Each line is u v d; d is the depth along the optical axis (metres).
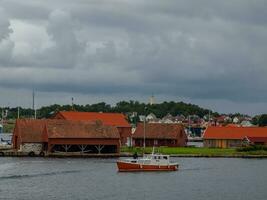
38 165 180.38
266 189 132.38
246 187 135.62
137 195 120.81
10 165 179.00
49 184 134.12
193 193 124.62
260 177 157.12
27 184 133.00
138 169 168.25
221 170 175.38
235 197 119.75
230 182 145.00
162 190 128.75
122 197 117.75
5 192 119.88
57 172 159.75
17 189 124.62
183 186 136.12
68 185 133.62
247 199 117.38
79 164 186.12
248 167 186.00
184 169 177.50
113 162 195.50
